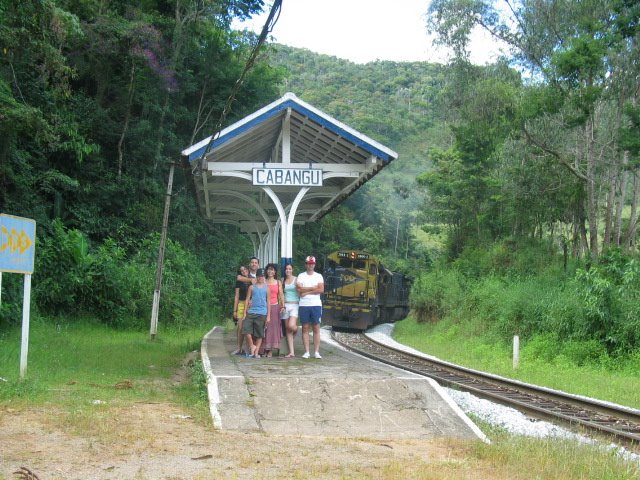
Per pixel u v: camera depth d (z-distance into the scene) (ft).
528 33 86.79
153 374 41.63
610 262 72.33
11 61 60.90
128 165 108.27
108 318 75.77
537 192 100.37
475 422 29.81
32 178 79.66
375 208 236.02
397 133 290.15
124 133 102.83
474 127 91.50
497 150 102.27
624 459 22.81
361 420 27.37
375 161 48.44
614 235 103.30
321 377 32.37
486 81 86.89
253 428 25.68
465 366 63.00
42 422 24.49
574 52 73.56
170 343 67.15
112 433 23.09
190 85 122.62
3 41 50.49
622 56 78.13
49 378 35.12
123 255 86.33
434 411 28.63
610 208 90.48
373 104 335.67
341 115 315.99
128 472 18.65
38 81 69.92
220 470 19.27
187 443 22.57
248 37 135.54
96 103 100.07
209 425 25.70
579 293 67.87
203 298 108.17
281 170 48.98
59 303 71.10
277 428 25.95
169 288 87.66
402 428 26.63
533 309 75.82
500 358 68.03
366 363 39.52
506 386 45.55
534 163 98.73
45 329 60.85
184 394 32.83
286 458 21.15
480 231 132.77
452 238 142.82
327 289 101.55
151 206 110.01
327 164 49.52
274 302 43.47
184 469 19.25
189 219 124.57
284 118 48.44
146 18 98.94
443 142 184.14
